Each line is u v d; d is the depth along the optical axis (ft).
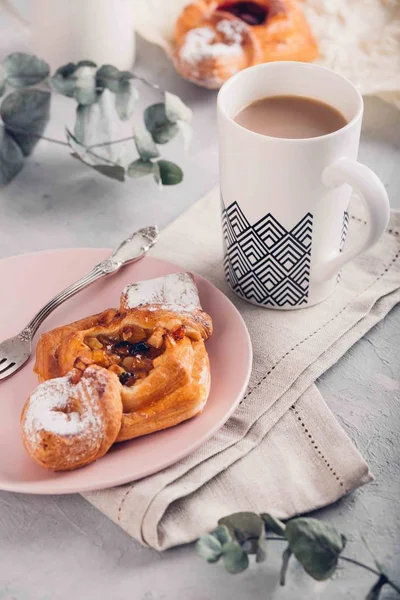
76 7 2.60
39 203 2.46
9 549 1.69
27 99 2.49
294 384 1.92
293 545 1.60
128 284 2.04
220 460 1.78
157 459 1.69
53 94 2.81
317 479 1.76
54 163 2.59
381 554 1.66
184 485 1.72
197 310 1.92
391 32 2.86
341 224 2.02
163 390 1.76
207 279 2.20
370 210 1.87
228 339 1.93
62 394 1.74
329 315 2.09
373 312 2.11
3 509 1.75
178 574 1.65
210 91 2.81
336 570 1.64
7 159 2.50
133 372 1.82
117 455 1.72
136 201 2.46
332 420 1.84
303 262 2.02
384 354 2.04
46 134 2.68
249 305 2.13
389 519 1.71
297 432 1.85
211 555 1.59
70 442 1.67
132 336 1.89
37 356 1.91
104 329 1.89
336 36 2.85
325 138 1.85
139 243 2.16
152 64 2.89
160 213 2.42
